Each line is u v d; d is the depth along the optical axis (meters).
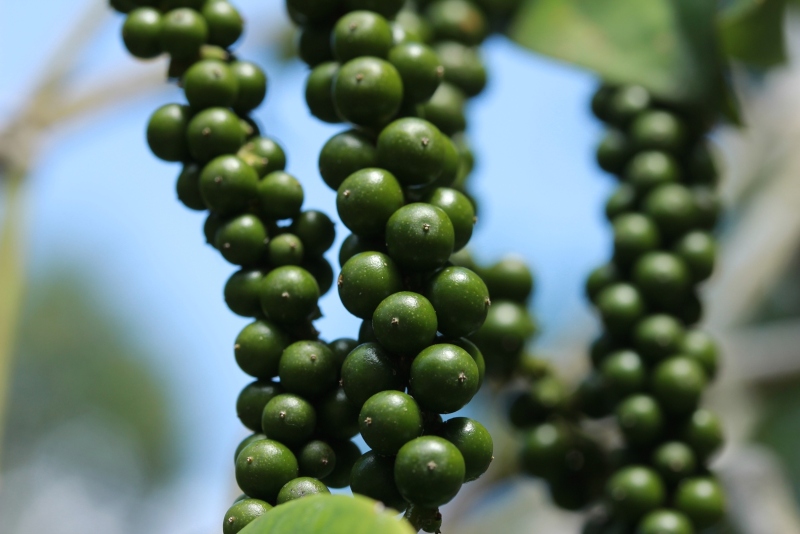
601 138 0.27
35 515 0.44
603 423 0.27
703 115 0.26
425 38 0.27
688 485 0.25
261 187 0.23
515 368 0.26
